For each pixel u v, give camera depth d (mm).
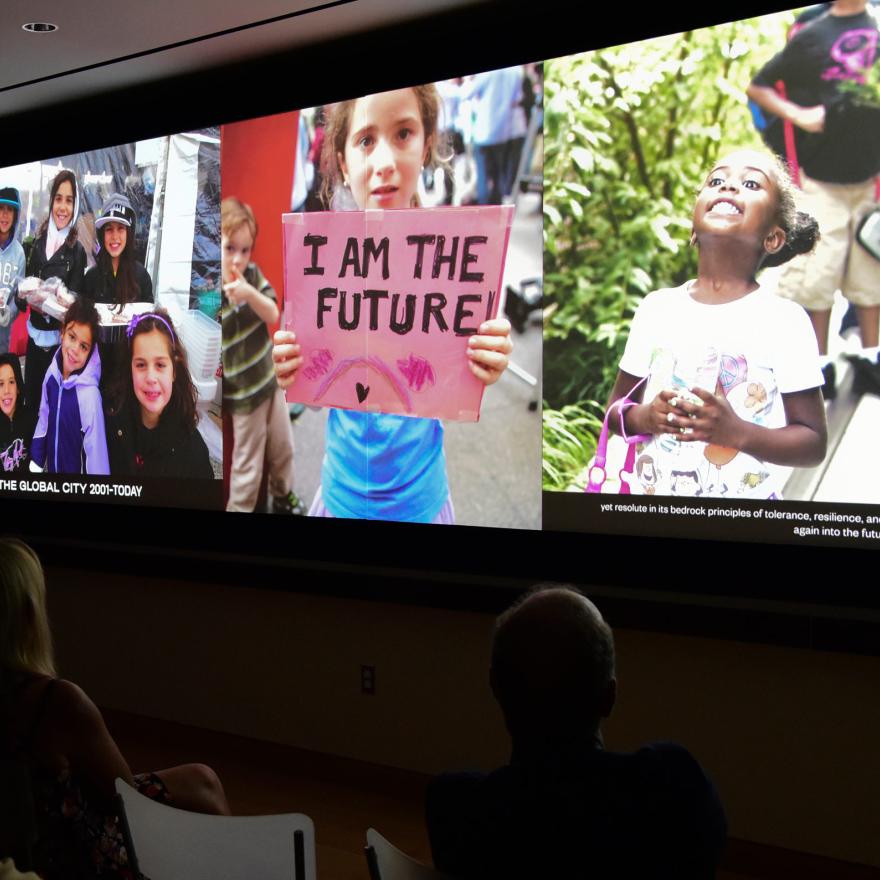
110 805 1954
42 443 4637
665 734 3160
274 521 3957
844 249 2822
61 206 4539
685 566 3100
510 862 1350
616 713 3232
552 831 1336
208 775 2389
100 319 4441
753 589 2990
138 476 4340
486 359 3463
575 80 3254
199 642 4180
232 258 4035
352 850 3238
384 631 3695
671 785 1358
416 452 3619
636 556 3188
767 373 2953
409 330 3619
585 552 3279
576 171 3268
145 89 4184
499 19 3363
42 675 1957
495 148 3416
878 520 2793
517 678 1403
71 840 1931
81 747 1924
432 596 3461
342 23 3467
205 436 4141
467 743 3531
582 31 3234
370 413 3715
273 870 1659
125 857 1970
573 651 1395
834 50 2820
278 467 3945
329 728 3846
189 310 4164
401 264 3627
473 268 3479
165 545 4258
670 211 3109
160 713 4301
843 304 2826
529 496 3385
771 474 2953
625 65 3164
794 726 2957
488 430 3463
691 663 3109
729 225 3006
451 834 1393
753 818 3027
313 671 3875
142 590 4336
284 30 3529
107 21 3408
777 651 2973
